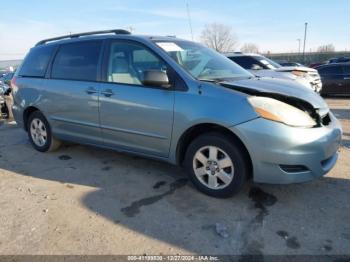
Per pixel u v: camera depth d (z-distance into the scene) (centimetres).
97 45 445
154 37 420
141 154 410
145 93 382
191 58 402
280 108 321
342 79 1334
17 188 398
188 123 350
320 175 336
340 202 349
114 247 278
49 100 493
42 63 516
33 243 284
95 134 448
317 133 323
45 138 528
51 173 445
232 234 294
